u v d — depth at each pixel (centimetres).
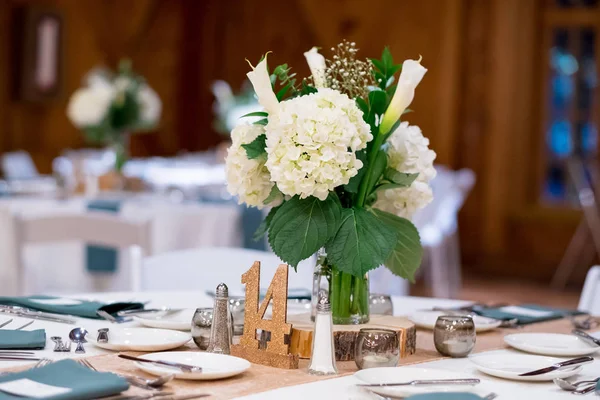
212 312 181
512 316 236
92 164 836
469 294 891
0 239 331
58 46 1073
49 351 174
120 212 525
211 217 536
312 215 175
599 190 970
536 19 1025
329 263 185
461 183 824
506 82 1033
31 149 1066
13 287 333
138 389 140
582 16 1007
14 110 1051
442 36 1053
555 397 150
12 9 1044
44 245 491
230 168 182
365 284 188
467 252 1061
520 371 169
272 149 170
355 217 178
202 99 1233
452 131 1048
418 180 194
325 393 146
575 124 1019
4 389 132
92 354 173
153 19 1196
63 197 573
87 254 495
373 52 1103
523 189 1038
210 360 163
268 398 142
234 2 1216
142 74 1188
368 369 157
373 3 1103
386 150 191
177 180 824
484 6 1041
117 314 216
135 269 338
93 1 1127
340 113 170
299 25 1174
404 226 193
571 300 884
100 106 621
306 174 170
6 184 674
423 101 1064
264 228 190
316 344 163
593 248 988
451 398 132
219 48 1227
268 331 171
